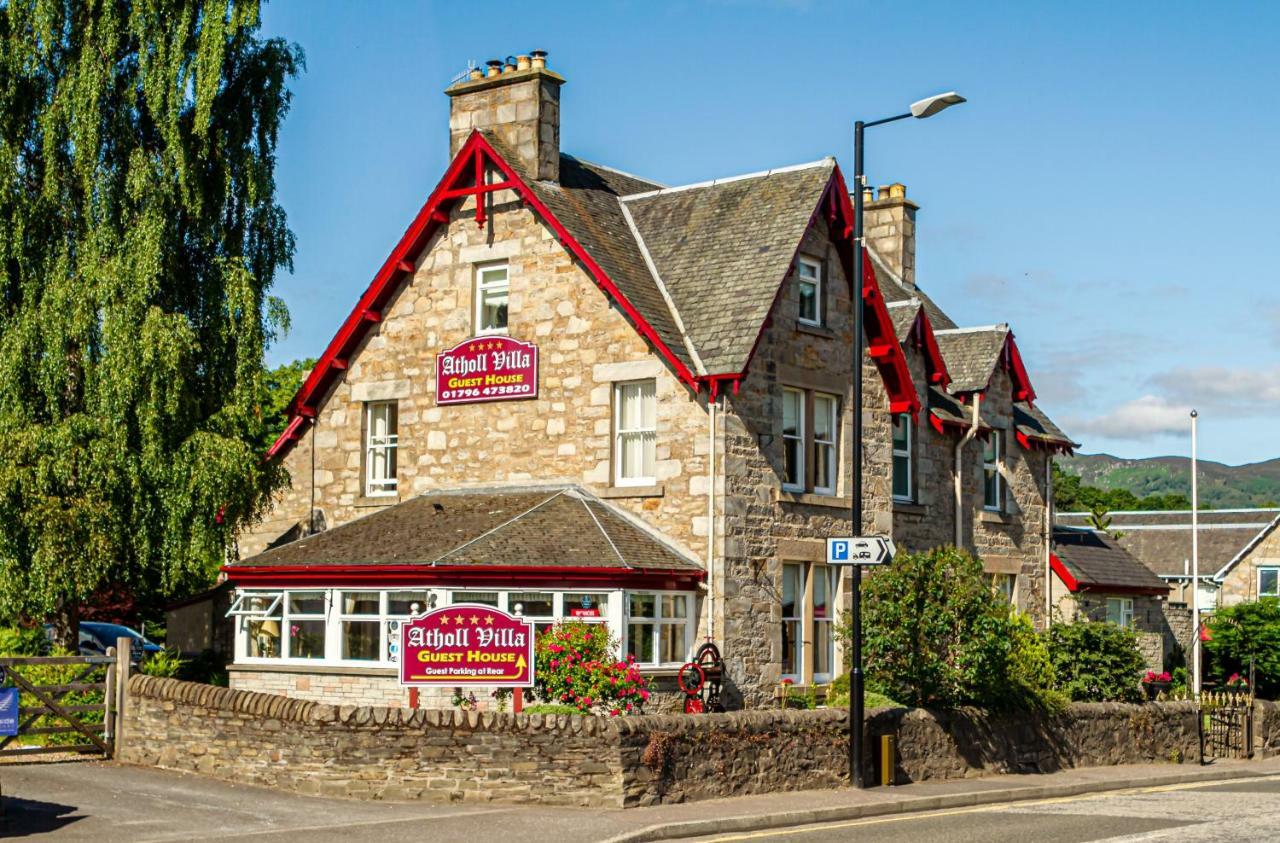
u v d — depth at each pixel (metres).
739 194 31.03
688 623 27.69
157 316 27.91
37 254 29.22
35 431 27.69
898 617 26.12
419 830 18.00
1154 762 31.09
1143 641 42.69
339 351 32.62
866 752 24.31
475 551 26.05
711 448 27.75
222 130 30.05
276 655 28.23
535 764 20.36
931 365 35.38
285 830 17.67
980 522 37.00
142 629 46.94
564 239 29.53
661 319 28.77
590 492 29.19
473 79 31.80
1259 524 65.19
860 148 23.56
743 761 22.20
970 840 18.59
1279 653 45.81
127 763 22.44
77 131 28.38
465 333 31.14
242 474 28.77
